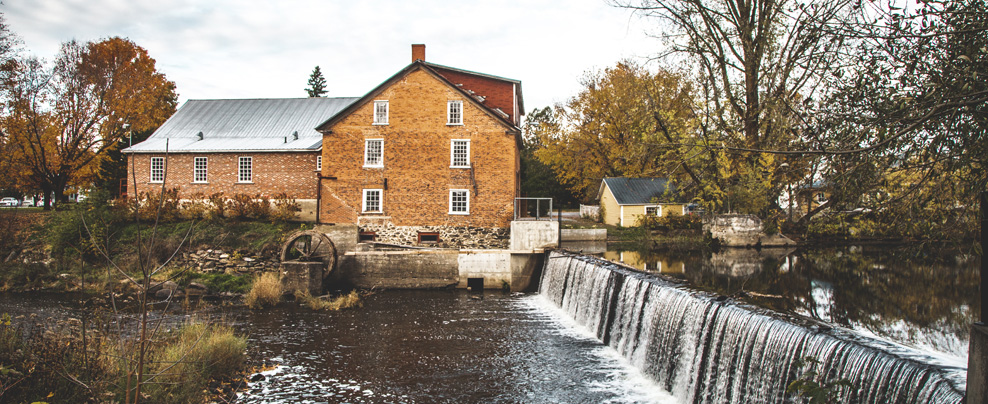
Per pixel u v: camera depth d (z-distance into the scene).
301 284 23.11
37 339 10.77
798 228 31.39
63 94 37.00
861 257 26.27
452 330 17.47
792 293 16.52
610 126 49.19
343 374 13.38
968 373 4.92
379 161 29.50
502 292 24.80
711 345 11.23
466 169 29.19
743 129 28.03
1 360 9.79
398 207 29.39
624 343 15.09
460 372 13.55
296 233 25.55
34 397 8.91
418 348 15.50
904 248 7.72
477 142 29.20
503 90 35.56
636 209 43.62
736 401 10.25
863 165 6.43
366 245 26.47
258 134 36.34
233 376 12.83
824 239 32.12
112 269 25.00
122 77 40.81
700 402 11.12
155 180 34.84
